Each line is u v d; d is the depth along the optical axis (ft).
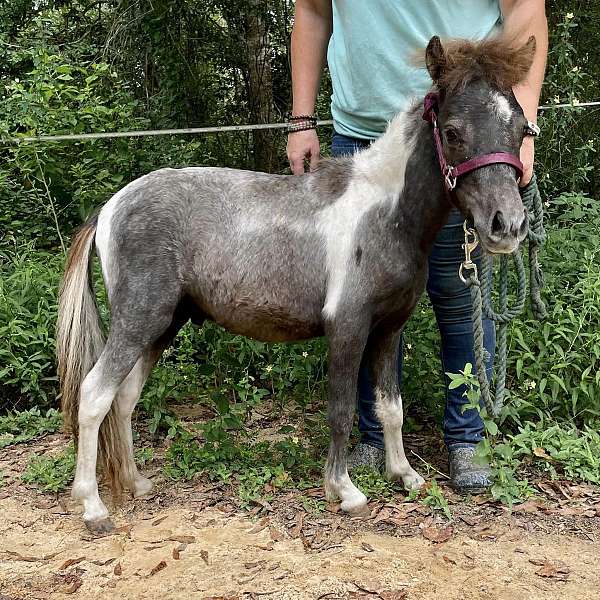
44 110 16.96
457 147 8.07
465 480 10.00
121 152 17.81
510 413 10.89
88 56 24.11
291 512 9.45
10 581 8.04
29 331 13.41
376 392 10.05
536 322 12.19
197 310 9.92
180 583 7.91
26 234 17.38
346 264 9.03
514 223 7.63
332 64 10.64
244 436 11.59
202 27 24.13
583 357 11.78
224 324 9.71
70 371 9.37
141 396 12.30
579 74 15.83
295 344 13.42
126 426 9.91
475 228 8.12
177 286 9.32
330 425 9.37
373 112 10.19
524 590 7.71
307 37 10.96
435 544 8.65
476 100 8.04
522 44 9.25
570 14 15.93
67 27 25.66
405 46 9.77
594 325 12.34
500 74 8.14
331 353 9.21
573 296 12.34
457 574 8.00
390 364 9.97
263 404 13.62
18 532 9.15
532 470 10.50
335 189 9.28
